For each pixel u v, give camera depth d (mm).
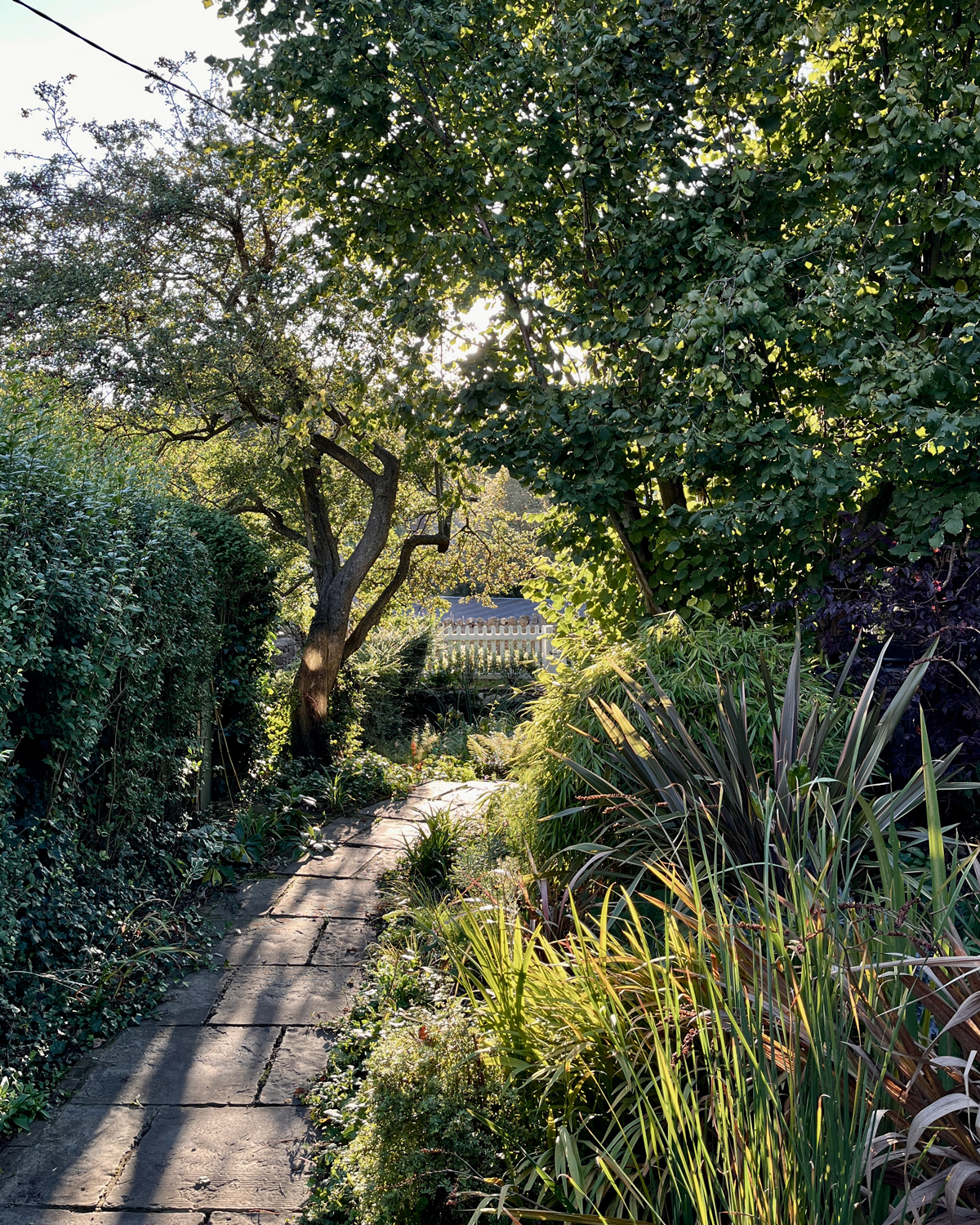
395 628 15430
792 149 6848
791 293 6590
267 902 5988
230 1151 3312
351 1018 4289
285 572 11961
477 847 5598
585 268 6910
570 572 8266
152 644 5410
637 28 6383
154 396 9172
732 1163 2029
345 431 9945
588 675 5117
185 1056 3996
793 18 6184
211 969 4910
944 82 5746
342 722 10875
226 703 8164
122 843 5273
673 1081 2223
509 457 6723
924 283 6332
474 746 10914
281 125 7309
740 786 3783
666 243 6531
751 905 2965
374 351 9086
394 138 7105
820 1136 1853
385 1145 2809
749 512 5902
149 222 9188
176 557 5926
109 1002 4316
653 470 6781
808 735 3980
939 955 2168
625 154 6512
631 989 2805
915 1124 1771
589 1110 2803
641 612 7332
